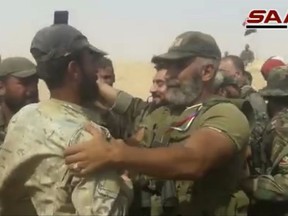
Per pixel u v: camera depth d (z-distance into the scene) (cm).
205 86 270
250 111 274
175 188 261
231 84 346
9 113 393
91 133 218
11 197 232
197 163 229
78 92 230
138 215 270
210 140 236
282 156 350
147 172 221
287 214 321
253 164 357
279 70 423
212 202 255
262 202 317
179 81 269
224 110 247
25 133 224
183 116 265
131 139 291
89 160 212
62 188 216
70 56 226
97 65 234
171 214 262
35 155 219
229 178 255
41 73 229
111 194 214
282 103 403
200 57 267
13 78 391
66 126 220
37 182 221
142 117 316
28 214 235
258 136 366
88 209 211
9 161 227
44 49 225
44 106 228
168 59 266
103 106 307
